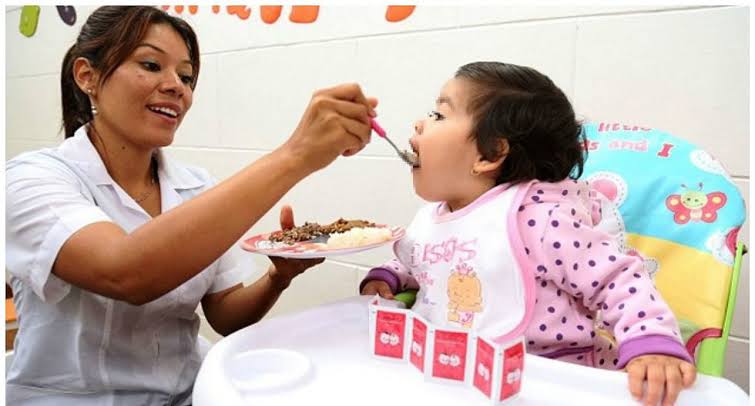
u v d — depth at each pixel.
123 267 0.71
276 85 1.50
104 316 0.90
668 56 0.99
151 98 0.90
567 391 0.59
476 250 0.74
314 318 0.78
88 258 0.74
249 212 0.71
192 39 0.99
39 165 0.89
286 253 0.79
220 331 1.11
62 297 0.85
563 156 0.79
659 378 0.56
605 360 0.78
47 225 0.79
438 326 0.64
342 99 0.74
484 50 1.17
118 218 0.93
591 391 0.59
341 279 1.44
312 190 1.48
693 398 0.56
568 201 0.75
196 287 1.00
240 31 1.54
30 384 0.93
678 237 0.79
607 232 0.78
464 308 0.75
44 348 0.91
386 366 0.68
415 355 0.67
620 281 0.68
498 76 0.79
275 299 1.06
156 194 1.04
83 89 0.94
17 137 2.20
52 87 2.02
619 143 0.90
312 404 0.59
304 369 0.65
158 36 0.91
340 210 1.43
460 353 0.63
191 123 1.71
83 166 0.92
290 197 1.53
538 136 0.77
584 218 0.75
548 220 0.72
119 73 0.89
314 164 0.74
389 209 1.34
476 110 0.77
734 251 0.75
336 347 0.73
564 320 0.73
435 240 0.80
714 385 0.57
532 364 0.62
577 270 0.70
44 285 0.80
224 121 1.63
